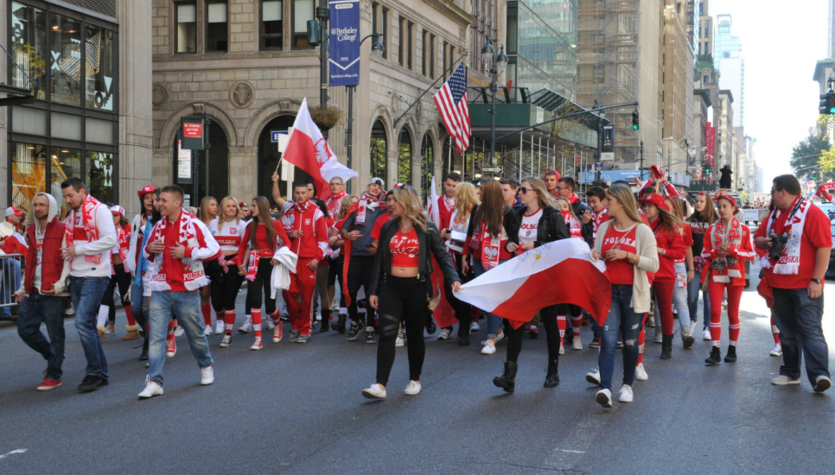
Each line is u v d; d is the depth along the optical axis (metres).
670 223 8.57
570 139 50.31
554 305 7.65
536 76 53.53
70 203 7.56
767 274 7.75
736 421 6.38
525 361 9.18
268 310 10.47
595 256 6.90
